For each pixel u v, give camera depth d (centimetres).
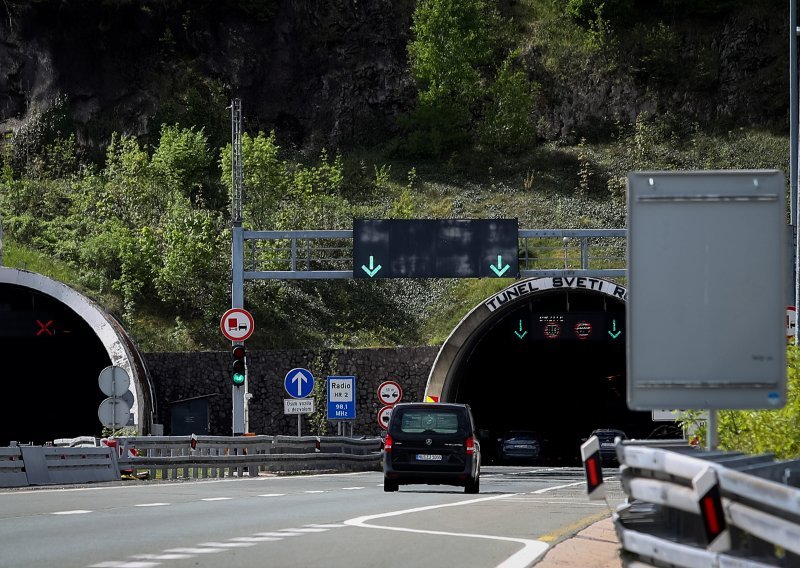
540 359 19275
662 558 2148
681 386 2658
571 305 16988
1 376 17175
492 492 8312
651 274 2669
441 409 8262
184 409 15875
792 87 10750
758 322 2648
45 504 5947
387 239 11606
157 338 17838
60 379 17438
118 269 19175
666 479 2170
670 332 2662
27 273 14338
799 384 4725
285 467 10975
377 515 5328
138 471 9581
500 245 11619
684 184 2667
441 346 15800
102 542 3947
